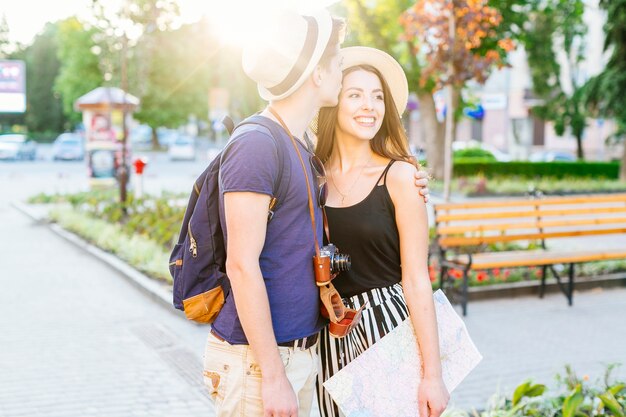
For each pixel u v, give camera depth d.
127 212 14.34
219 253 2.20
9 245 12.07
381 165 2.57
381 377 2.39
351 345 2.58
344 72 2.59
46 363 5.62
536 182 25.17
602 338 6.36
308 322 2.26
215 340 2.26
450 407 4.12
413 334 2.43
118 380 5.23
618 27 24.66
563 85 39.75
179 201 17.05
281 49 2.16
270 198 2.09
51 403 4.77
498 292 7.89
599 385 4.38
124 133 14.81
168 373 5.39
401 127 2.64
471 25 11.19
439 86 11.51
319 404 2.71
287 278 2.18
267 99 2.28
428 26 11.38
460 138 45.03
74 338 6.35
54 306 7.58
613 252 7.91
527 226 8.16
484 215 7.86
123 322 6.93
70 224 13.49
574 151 42.72
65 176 30.02
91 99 20.09
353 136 2.59
